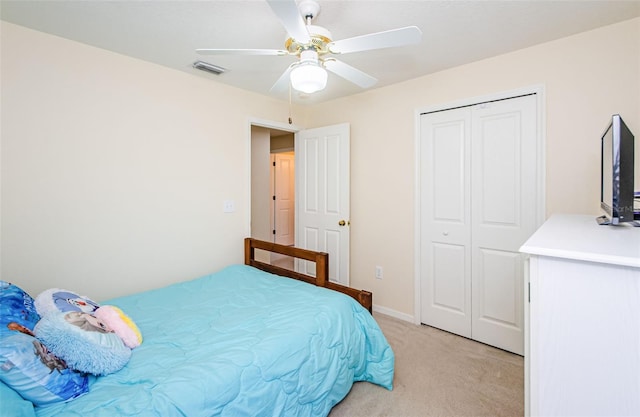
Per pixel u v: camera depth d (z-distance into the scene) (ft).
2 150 5.82
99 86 6.95
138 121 7.57
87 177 6.83
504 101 7.51
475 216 8.07
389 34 4.55
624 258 2.39
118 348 3.83
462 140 8.21
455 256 8.46
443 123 8.53
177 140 8.30
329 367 4.98
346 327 5.54
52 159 6.37
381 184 9.80
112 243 7.22
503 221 7.63
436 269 8.84
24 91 6.02
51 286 6.39
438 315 8.84
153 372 3.73
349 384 5.54
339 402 5.63
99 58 6.94
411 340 8.17
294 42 5.06
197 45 6.82
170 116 8.14
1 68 5.78
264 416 3.97
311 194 11.40
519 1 5.27
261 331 4.76
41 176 6.24
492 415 5.38
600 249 2.66
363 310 6.21
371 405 5.61
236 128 9.66
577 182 6.57
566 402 2.72
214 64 7.83
